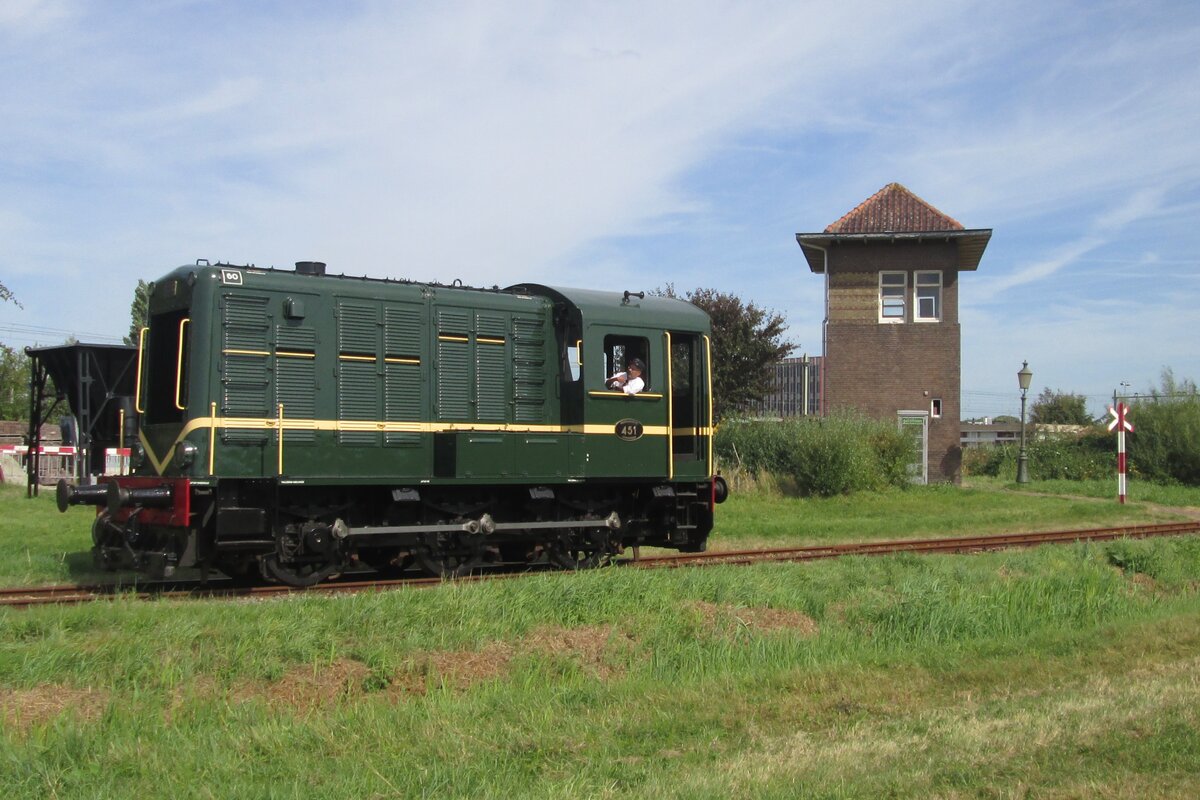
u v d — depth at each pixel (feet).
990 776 19.47
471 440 42.78
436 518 43.86
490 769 20.67
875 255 103.19
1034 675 28.78
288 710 24.30
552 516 46.47
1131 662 30.04
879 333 102.89
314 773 20.35
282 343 39.88
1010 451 128.06
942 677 28.68
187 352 38.83
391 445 41.86
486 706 24.95
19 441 114.93
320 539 39.75
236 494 38.45
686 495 49.06
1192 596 43.93
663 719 24.35
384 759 21.26
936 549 55.16
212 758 20.71
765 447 90.89
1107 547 51.16
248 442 38.52
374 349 41.93
